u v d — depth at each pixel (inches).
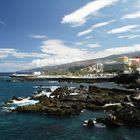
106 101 2185.0
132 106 1966.0
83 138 1342.3
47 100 2300.7
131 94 2571.4
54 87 4589.1
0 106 2293.3
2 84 5669.3
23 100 2610.7
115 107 2016.5
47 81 6791.3
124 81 4670.3
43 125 1609.3
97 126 1567.4
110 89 3009.4
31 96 2952.8
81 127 1547.7
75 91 3068.4
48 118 1793.8
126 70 6417.3
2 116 1862.7
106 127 1542.8
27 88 4483.3
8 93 3582.7
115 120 1590.8
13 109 2063.2
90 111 2010.3
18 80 7145.7
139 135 1387.8
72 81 6136.8
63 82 6122.1
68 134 1414.9
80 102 2224.4
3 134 1423.5
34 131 1480.1
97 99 2233.0
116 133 1419.8
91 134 1407.5
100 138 1339.8
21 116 1860.2
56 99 2379.4
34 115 1892.2
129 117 1595.7
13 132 1461.6
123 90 2829.7
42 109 1978.3
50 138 1347.2
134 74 4579.2
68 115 1857.8
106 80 5526.6
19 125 1610.5
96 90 2935.5
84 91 3031.5
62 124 1626.5
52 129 1514.5
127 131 1459.2
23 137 1366.9
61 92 2942.9
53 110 1920.5
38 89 4249.5
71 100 2304.4
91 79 5890.8
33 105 2096.5
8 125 1612.9
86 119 1744.6
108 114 1891.0
